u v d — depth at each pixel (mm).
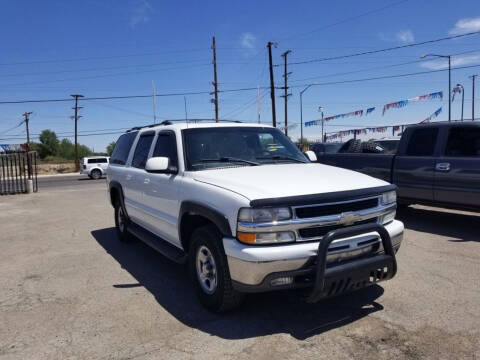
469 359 2777
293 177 3652
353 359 2809
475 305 3660
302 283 3105
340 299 3875
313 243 3148
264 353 2930
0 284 4719
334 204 3264
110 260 5613
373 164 7652
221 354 2938
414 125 7133
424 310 3578
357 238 3311
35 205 12328
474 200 6086
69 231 7883
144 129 5832
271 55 30078
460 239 6031
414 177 6898
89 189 18359
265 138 4848
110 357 2957
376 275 3381
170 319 3576
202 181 3768
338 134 21453
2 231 8133
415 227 6871
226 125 4770
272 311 3656
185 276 4832
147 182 4969
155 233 5070
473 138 6211
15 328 3500
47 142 89938
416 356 2826
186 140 4375
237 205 3166
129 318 3627
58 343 3201
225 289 3391
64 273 5070
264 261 3004
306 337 3154
